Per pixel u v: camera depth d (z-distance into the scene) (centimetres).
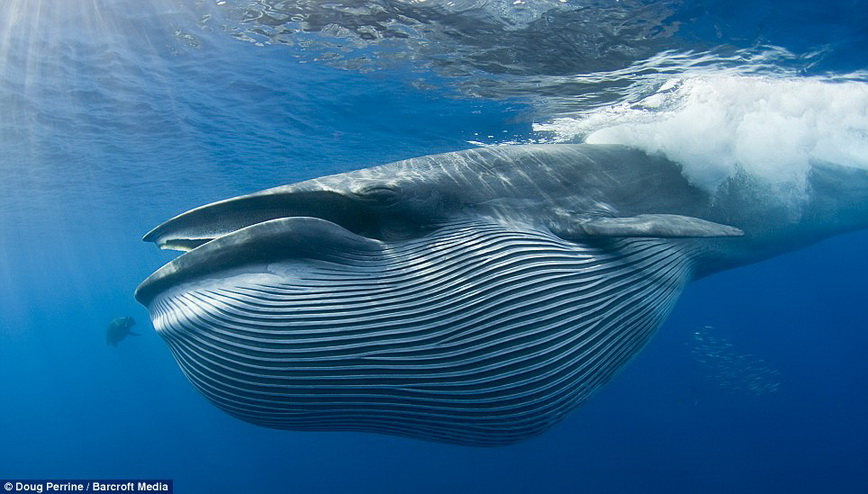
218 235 526
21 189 2252
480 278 492
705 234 529
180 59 1111
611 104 1212
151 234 556
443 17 884
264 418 486
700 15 813
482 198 581
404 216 537
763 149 852
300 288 467
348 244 489
